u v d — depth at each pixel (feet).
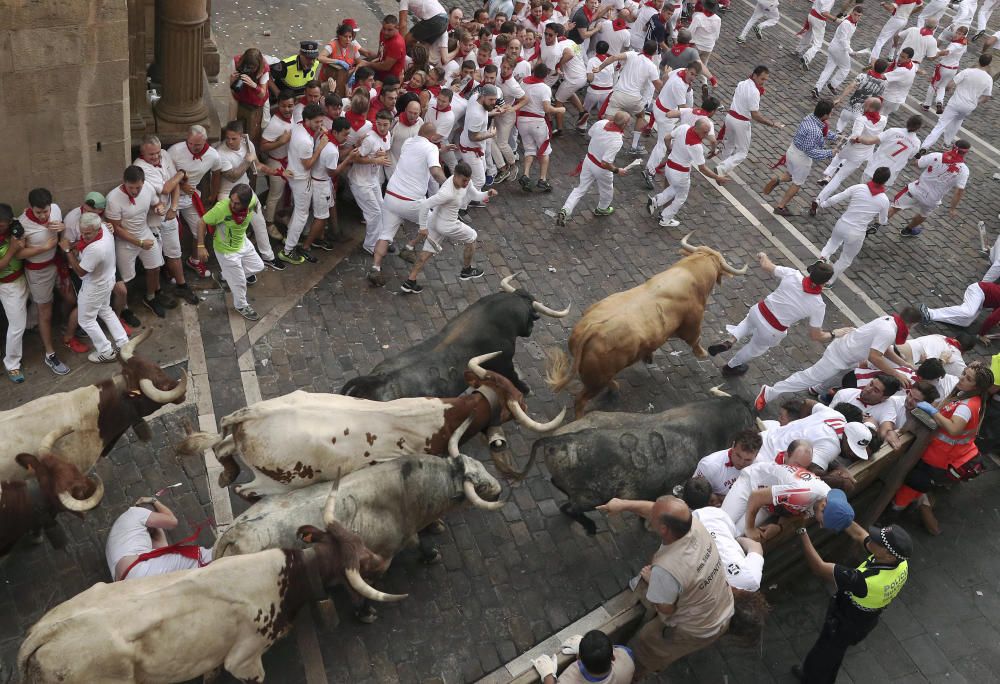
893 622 26.68
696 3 59.77
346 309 33.14
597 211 41.06
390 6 55.98
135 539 21.20
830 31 67.72
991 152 54.49
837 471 24.54
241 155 32.24
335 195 36.29
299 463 22.04
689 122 41.22
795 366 35.12
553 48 45.24
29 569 22.84
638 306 29.14
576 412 29.78
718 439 26.00
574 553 25.99
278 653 22.06
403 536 22.33
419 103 36.29
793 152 42.80
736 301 37.88
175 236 30.63
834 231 39.06
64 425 21.79
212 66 42.55
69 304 28.53
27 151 28.14
